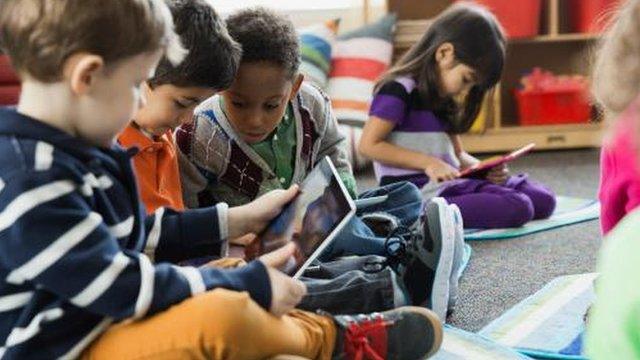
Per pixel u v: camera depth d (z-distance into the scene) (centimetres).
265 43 132
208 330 82
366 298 119
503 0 290
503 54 196
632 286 62
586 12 297
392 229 143
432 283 126
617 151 101
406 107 203
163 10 91
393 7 319
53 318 84
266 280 90
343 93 292
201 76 115
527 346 123
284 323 92
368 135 203
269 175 151
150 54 89
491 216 190
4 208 80
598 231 187
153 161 127
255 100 136
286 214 121
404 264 128
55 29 84
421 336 105
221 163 148
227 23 134
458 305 142
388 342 103
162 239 109
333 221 111
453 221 130
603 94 77
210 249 114
